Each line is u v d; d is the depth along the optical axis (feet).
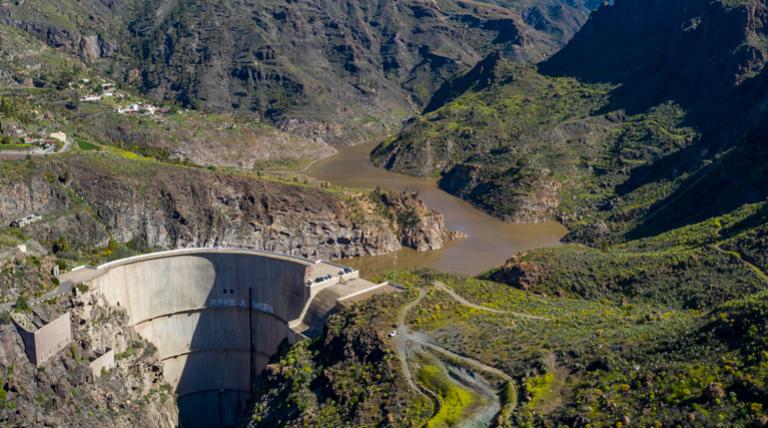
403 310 447.42
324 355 436.35
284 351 485.97
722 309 367.66
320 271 526.57
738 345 317.63
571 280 516.73
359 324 433.89
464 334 415.03
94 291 492.13
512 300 478.59
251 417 422.00
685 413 290.15
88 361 464.24
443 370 381.81
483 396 357.00
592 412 312.09
